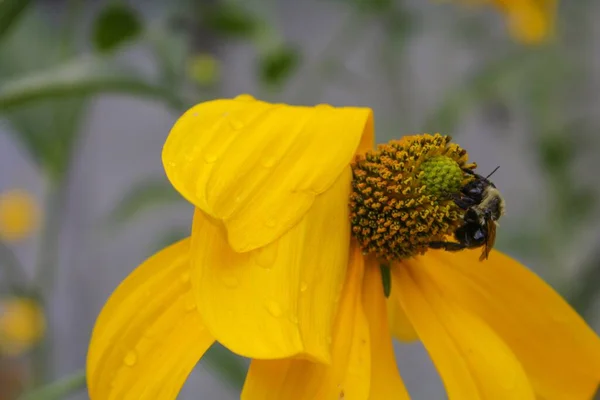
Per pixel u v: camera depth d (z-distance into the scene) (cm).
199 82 46
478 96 60
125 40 39
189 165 29
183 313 30
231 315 29
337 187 31
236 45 67
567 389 33
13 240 65
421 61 75
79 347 84
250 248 29
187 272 30
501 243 60
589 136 66
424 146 32
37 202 70
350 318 31
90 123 80
